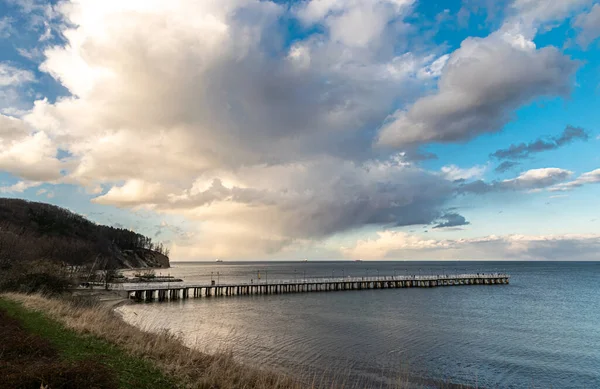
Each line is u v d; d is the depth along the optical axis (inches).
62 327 729.6
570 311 2583.7
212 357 671.1
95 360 525.3
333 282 4072.3
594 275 7524.6
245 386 567.2
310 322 2041.1
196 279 5728.3
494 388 1076.5
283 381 649.6
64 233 6806.1
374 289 4192.9
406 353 1401.3
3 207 6525.6
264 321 2047.2
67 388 398.3
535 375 1192.8
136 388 450.9
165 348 671.8
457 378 1143.6
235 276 6958.7
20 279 1542.8
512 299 3289.9
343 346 1481.3
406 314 2377.0
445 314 2386.8
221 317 2151.8
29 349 519.5
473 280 5014.8
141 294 2915.8
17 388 375.6
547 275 7549.2
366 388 1018.1
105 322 863.1
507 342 1627.7
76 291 2289.6
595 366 1289.4
